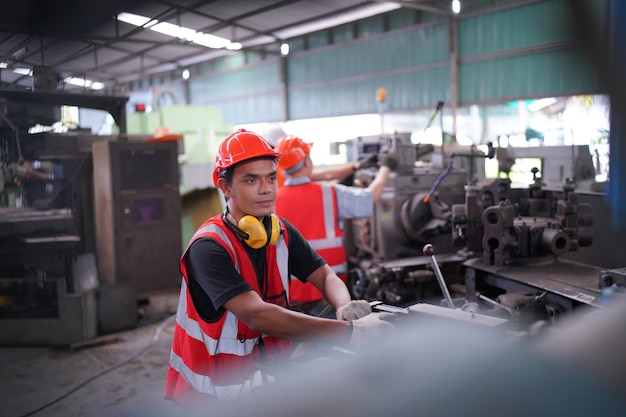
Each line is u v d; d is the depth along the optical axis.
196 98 14.83
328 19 7.74
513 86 8.31
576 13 0.57
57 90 3.34
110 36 2.97
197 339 1.40
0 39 2.50
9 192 3.79
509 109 8.49
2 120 3.34
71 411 2.74
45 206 4.20
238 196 1.36
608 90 0.58
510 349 0.60
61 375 3.22
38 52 2.89
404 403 0.65
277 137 3.32
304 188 2.41
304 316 1.24
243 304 1.25
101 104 4.09
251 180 1.35
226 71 13.66
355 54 10.73
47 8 2.40
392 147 3.75
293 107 12.21
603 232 2.75
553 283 2.12
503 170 3.04
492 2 8.45
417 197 3.47
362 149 4.40
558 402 0.51
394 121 10.24
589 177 3.45
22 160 3.64
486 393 0.58
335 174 3.38
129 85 15.72
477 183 2.78
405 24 9.81
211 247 1.32
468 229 2.65
